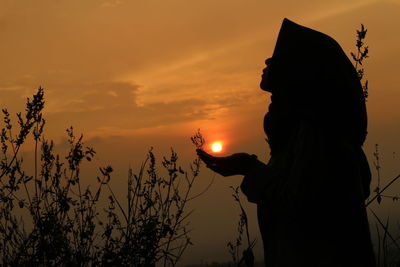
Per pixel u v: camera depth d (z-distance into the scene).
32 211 4.32
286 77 2.98
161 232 4.33
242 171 3.04
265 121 3.07
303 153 2.82
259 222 2.97
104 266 4.18
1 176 4.29
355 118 2.96
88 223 4.30
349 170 2.84
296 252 2.81
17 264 4.14
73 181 4.38
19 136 4.33
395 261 3.79
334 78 2.94
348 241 2.80
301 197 2.78
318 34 3.02
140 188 4.45
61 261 4.21
